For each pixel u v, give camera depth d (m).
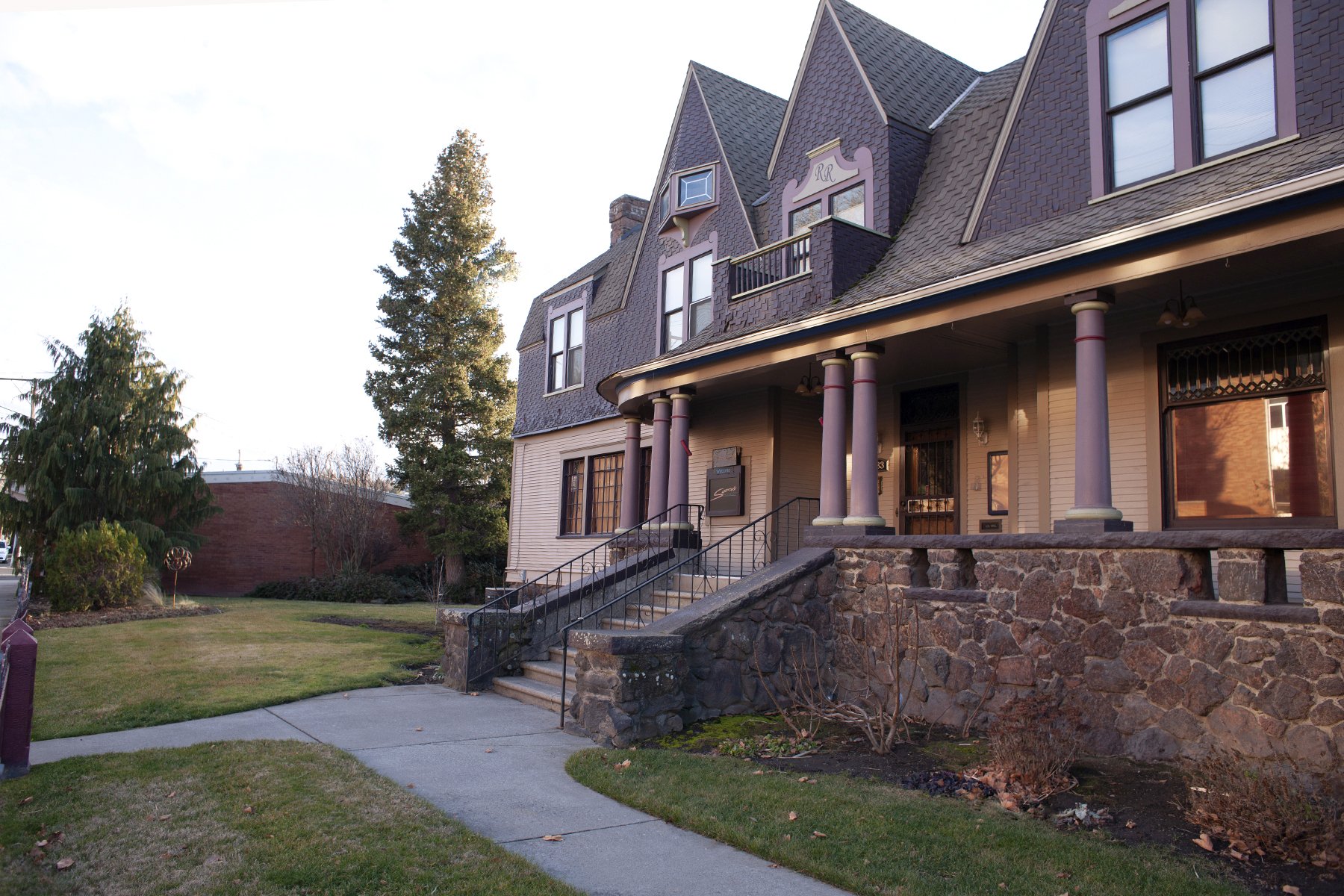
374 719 7.96
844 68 12.16
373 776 5.89
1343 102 6.95
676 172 14.98
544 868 4.41
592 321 18.08
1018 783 5.54
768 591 8.37
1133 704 6.38
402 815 5.04
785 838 4.75
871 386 9.32
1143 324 8.41
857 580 8.69
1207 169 7.64
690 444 14.27
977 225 9.57
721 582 10.36
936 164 11.39
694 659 7.79
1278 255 6.70
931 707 7.80
